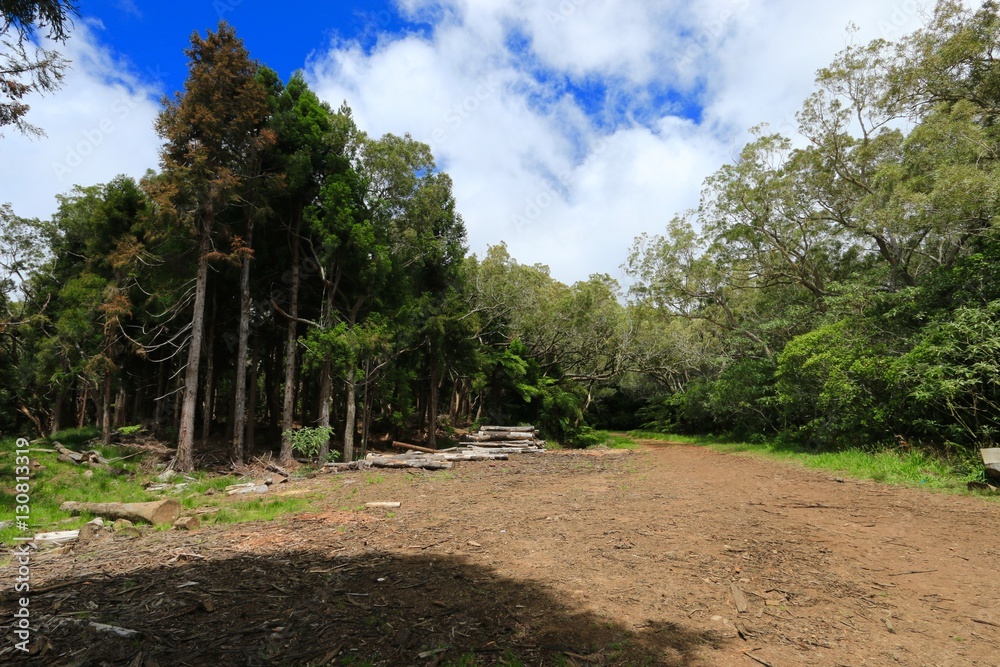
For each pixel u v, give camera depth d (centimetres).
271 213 1739
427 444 2395
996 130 1312
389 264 1873
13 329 2212
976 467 1030
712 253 2405
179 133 1526
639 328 3312
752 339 2445
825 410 1684
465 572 508
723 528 693
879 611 418
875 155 1702
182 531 722
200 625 384
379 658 334
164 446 1891
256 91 1586
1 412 2545
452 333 2255
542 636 367
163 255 1678
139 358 2272
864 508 819
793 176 1977
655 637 368
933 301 1365
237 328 2184
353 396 1862
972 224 1272
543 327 3066
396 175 1969
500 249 2877
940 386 1105
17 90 725
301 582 480
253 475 1546
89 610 416
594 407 4375
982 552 577
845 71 1797
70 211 2253
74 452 1522
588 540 632
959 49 1457
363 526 729
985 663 336
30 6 584
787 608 423
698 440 2789
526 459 1755
